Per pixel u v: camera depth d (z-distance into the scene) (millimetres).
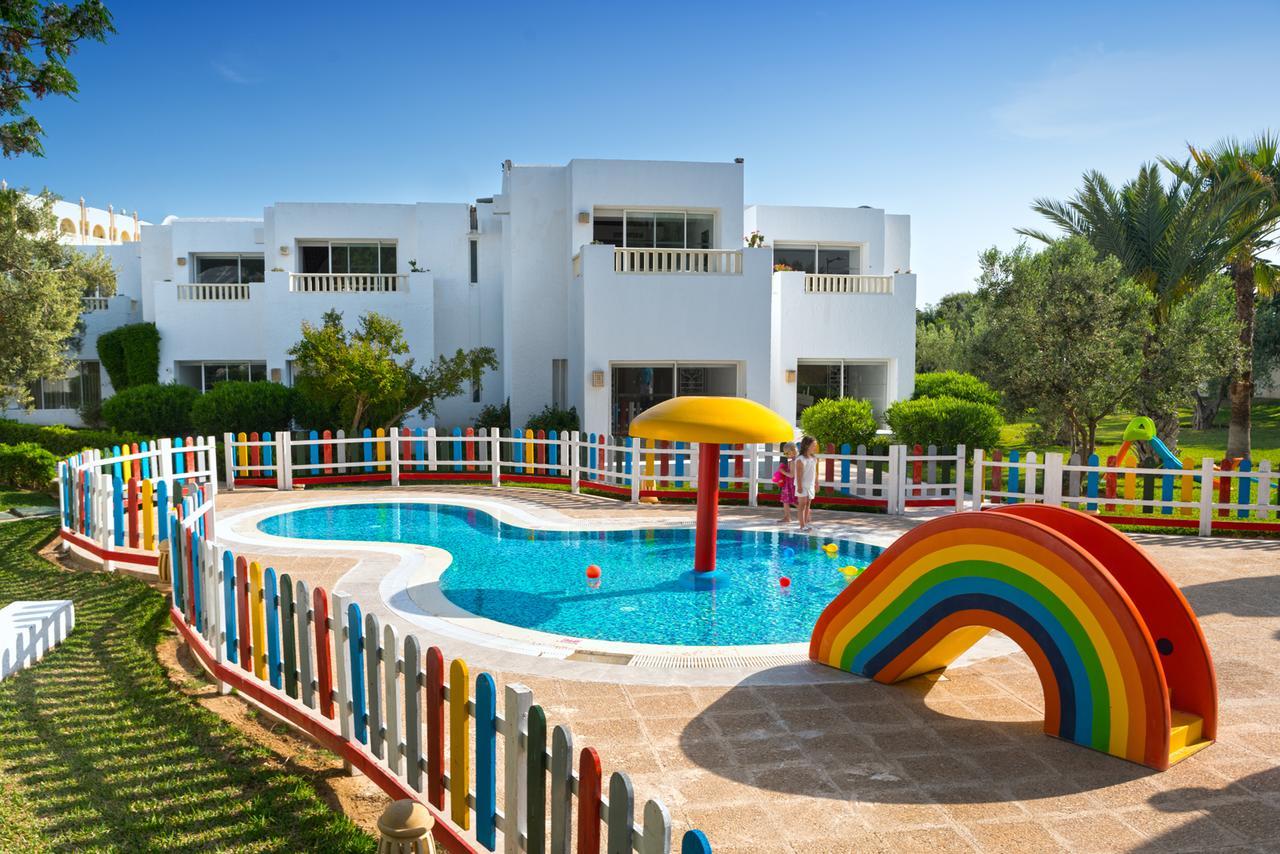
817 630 7699
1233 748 5879
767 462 17203
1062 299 18109
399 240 26156
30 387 29812
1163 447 16312
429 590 10180
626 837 3258
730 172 23031
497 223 26172
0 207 11203
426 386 21406
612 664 7621
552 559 12234
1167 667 6164
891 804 5051
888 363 24297
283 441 18250
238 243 27656
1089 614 5789
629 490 17641
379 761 4988
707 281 21141
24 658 7258
